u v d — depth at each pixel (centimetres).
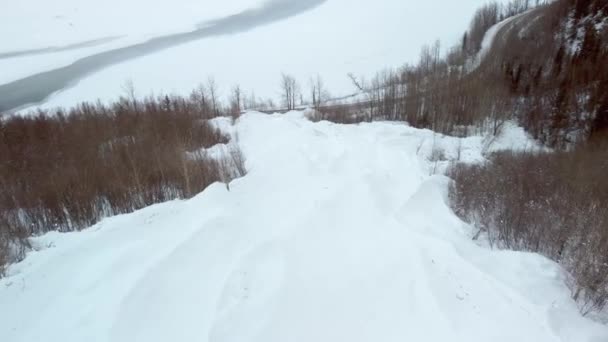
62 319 400
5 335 386
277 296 402
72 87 6075
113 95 5372
